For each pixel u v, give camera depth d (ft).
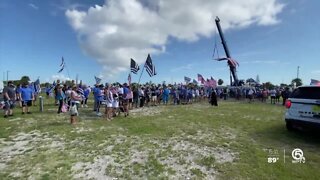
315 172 20.74
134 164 22.25
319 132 31.12
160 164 22.27
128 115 50.96
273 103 92.73
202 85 112.68
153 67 76.59
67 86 57.26
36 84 86.79
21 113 51.34
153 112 57.00
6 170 20.57
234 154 25.17
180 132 34.45
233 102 98.58
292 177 19.70
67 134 32.27
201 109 64.69
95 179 19.26
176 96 85.35
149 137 31.37
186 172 20.70
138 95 69.51
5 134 32.04
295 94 32.71
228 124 40.83
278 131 35.37
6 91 46.73
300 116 31.12
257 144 28.73
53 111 55.62
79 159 23.22
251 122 42.83
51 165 21.70
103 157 23.84
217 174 20.36
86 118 46.21
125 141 29.30
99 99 53.21
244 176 19.92
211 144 28.58
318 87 30.30
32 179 18.94
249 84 139.85
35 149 26.03
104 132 33.81
